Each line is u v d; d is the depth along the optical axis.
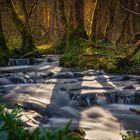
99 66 16.77
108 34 26.47
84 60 17.89
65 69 17.61
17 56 21.70
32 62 20.78
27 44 22.62
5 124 3.91
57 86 12.77
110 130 7.85
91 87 12.33
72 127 7.86
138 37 19.58
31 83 13.83
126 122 8.67
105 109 10.07
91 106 10.41
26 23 25.34
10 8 22.77
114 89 11.89
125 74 15.51
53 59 23.09
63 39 30.30
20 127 4.45
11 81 13.83
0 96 11.00
